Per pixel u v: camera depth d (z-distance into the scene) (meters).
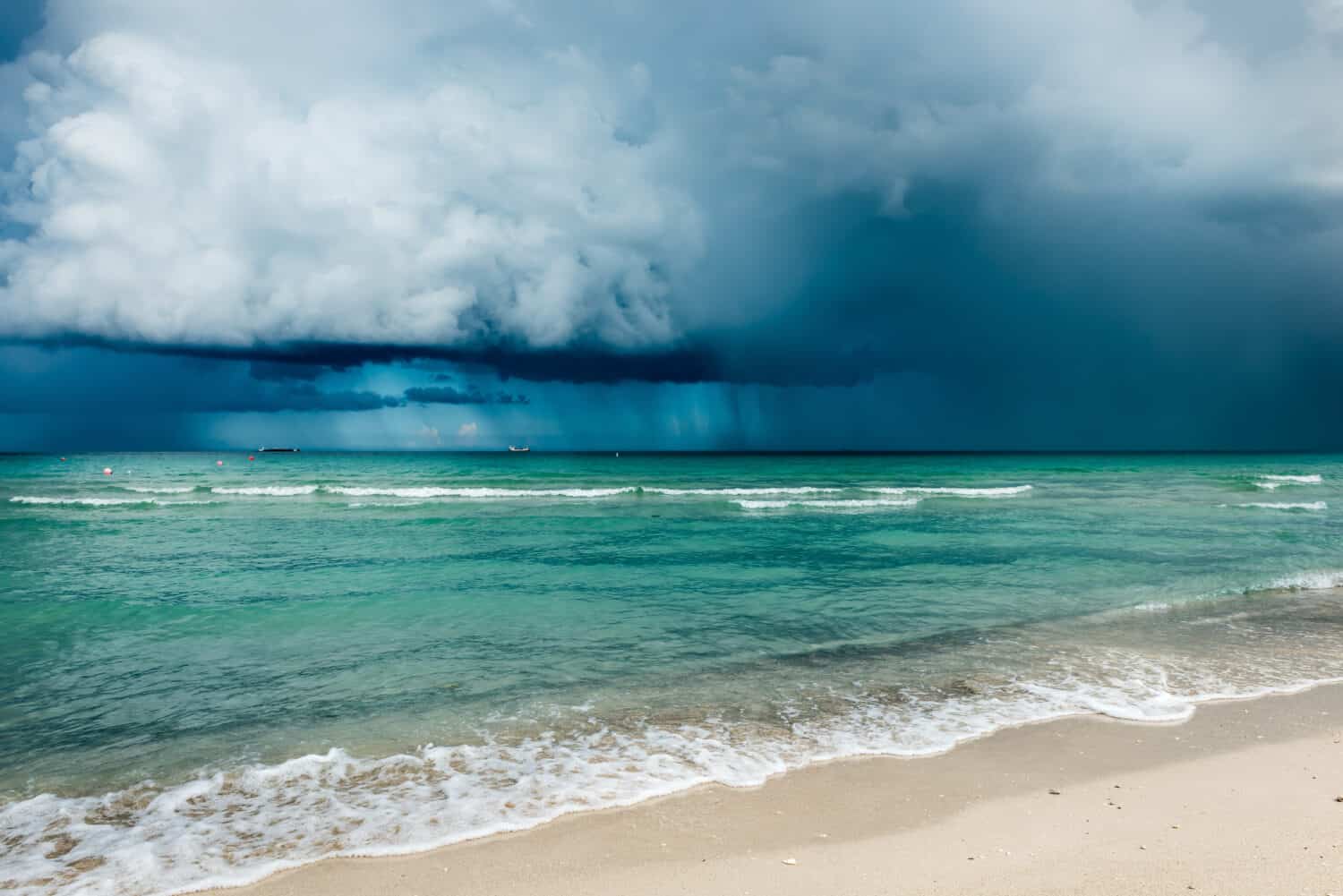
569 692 8.36
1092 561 17.47
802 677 8.92
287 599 13.26
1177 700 8.11
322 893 4.46
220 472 66.00
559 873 4.68
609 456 138.88
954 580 15.12
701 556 18.38
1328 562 17.44
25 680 8.72
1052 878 4.52
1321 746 6.85
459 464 89.50
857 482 52.28
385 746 6.84
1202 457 136.38
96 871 4.73
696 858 4.85
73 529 24.16
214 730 7.24
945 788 5.96
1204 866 4.63
